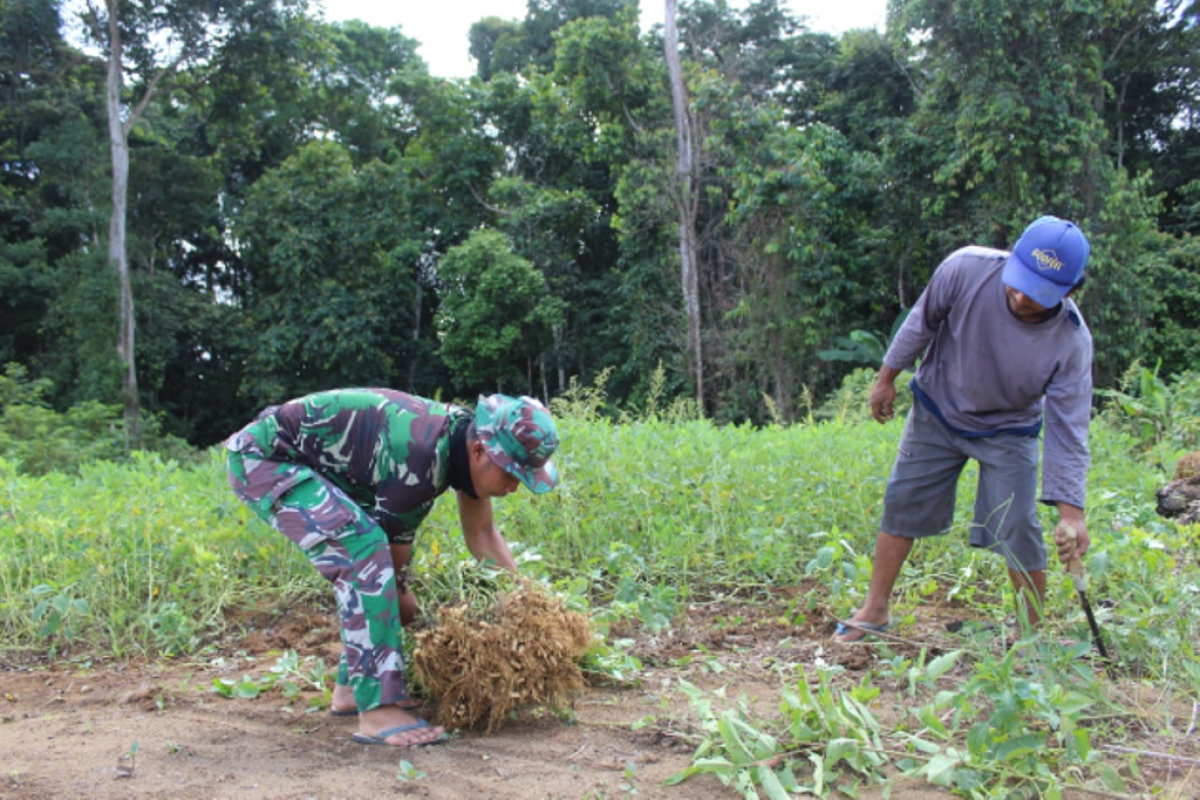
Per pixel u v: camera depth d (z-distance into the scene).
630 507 5.50
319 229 27.58
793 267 20.39
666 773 2.92
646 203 22.56
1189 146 26.11
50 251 26.59
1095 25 19.67
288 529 3.14
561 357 25.81
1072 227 3.27
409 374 29.38
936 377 3.80
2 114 25.05
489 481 3.21
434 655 3.30
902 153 20.58
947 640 4.00
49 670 4.20
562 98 26.50
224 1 23.52
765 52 26.88
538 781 2.86
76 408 19.75
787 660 3.92
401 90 30.27
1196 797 2.66
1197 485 5.31
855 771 2.87
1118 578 4.16
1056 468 3.43
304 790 2.82
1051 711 2.79
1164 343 19.61
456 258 25.11
